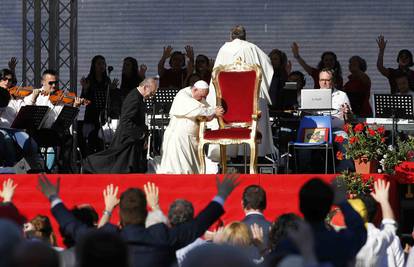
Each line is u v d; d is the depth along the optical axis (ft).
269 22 215.10
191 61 204.44
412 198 151.94
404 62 201.26
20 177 145.79
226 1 215.72
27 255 50.14
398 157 146.82
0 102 161.68
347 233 72.13
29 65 195.00
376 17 212.64
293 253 68.23
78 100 174.09
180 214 92.63
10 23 218.18
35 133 165.37
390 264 100.42
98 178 145.89
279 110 170.60
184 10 216.95
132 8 216.54
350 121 166.09
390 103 165.58
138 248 75.31
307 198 73.20
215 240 87.45
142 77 209.26
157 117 178.19
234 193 142.72
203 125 150.92
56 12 192.75
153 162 166.91
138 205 76.79
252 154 148.46
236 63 152.46
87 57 216.13
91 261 52.13
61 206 78.48
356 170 149.69
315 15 214.07
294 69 214.07
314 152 167.12
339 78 199.41
